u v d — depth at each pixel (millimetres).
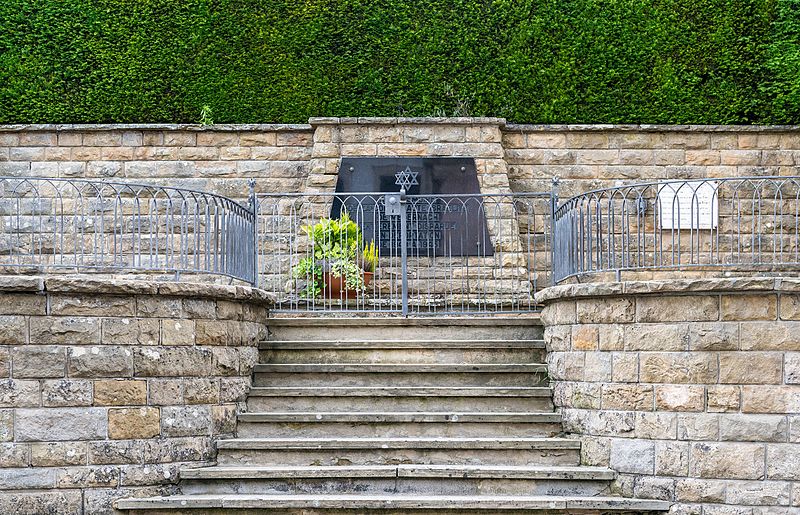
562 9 13680
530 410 8703
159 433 7855
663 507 7602
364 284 11203
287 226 12609
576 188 12891
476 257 12125
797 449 7520
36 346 7586
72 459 7582
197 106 13562
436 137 12617
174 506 7406
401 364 8977
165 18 13648
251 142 12859
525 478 7758
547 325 9031
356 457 8102
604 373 8078
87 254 12500
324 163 12562
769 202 12766
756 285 7523
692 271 12586
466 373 8922
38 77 13500
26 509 7484
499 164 12539
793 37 13484
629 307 7988
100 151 12781
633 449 7844
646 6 13656
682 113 13477
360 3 13703
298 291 11102
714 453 7617
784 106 13461
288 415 8422
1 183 12562
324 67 13656
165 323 7984
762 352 7602
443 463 8094
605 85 13539
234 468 7852
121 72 13570
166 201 12680
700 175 12875
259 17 13703
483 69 13594
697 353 7723
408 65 13625
